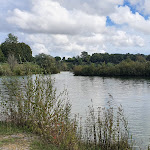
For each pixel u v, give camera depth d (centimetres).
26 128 777
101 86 3656
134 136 1055
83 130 991
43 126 725
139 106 1900
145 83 4128
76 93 2752
